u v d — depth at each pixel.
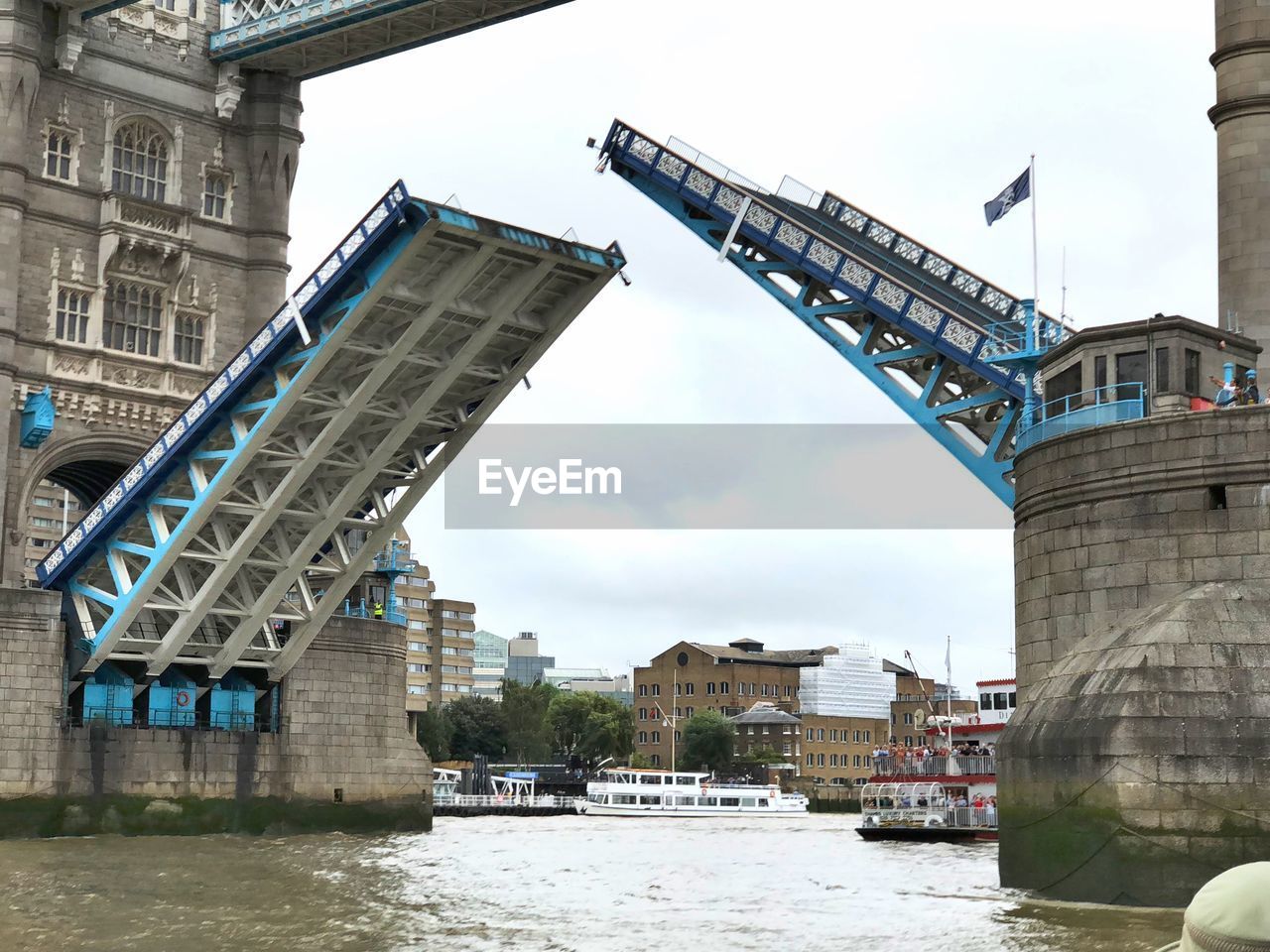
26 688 61.25
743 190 60.69
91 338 68.62
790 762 187.50
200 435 56.62
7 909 35.25
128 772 63.56
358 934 31.17
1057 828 35.06
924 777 81.81
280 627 70.62
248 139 74.44
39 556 148.62
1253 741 32.44
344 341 52.41
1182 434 36.03
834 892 41.06
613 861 55.50
